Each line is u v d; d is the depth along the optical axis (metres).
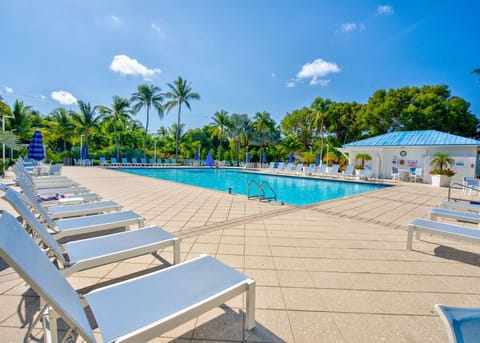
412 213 5.63
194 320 1.87
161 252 3.11
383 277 2.58
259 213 5.28
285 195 10.75
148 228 2.94
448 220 5.22
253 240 3.62
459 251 3.31
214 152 33.22
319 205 6.35
